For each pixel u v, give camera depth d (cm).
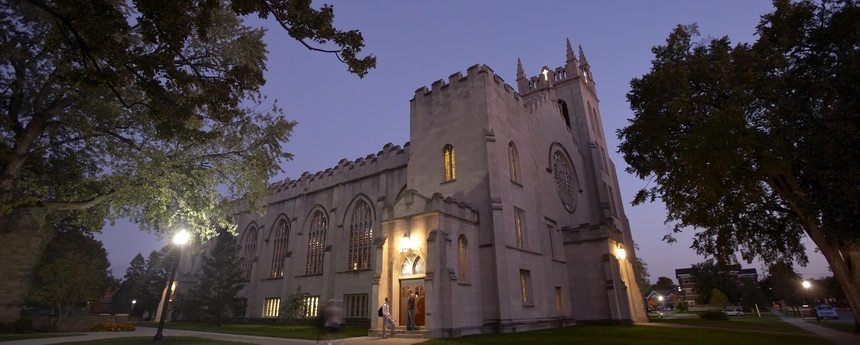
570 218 3906
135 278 7669
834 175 1800
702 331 2583
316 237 4462
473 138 2944
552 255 3338
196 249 2564
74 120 2048
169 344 1900
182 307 4750
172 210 2306
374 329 2359
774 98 2028
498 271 2528
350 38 1234
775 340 2139
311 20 1170
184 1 1152
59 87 2045
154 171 2091
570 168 4266
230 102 1600
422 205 2462
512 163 3169
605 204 4388
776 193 2523
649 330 2588
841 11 2067
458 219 2541
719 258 2566
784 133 2017
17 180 2170
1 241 2842
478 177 2828
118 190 2084
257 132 2461
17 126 2041
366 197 4044
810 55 2202
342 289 3866
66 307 3388
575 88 5031
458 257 2456
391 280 2470
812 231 2291
